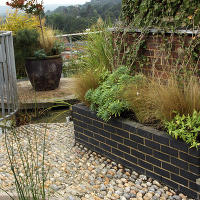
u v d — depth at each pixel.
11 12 9.21
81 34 7.26
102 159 4.12
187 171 3.10
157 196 3.19
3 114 5.32
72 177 3.70
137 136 3.58
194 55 3.98
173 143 3.17
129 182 3.50
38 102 6.25
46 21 8.86
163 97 3.32
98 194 3.29
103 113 3.93
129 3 5.04
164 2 4.34
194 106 3.19
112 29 5.38
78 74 4.86
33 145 4.60
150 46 4.68
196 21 3.93
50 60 6.83
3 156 4.27
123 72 4.46
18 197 2.68
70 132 5.09
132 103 3.75
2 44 5.14
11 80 5.52
